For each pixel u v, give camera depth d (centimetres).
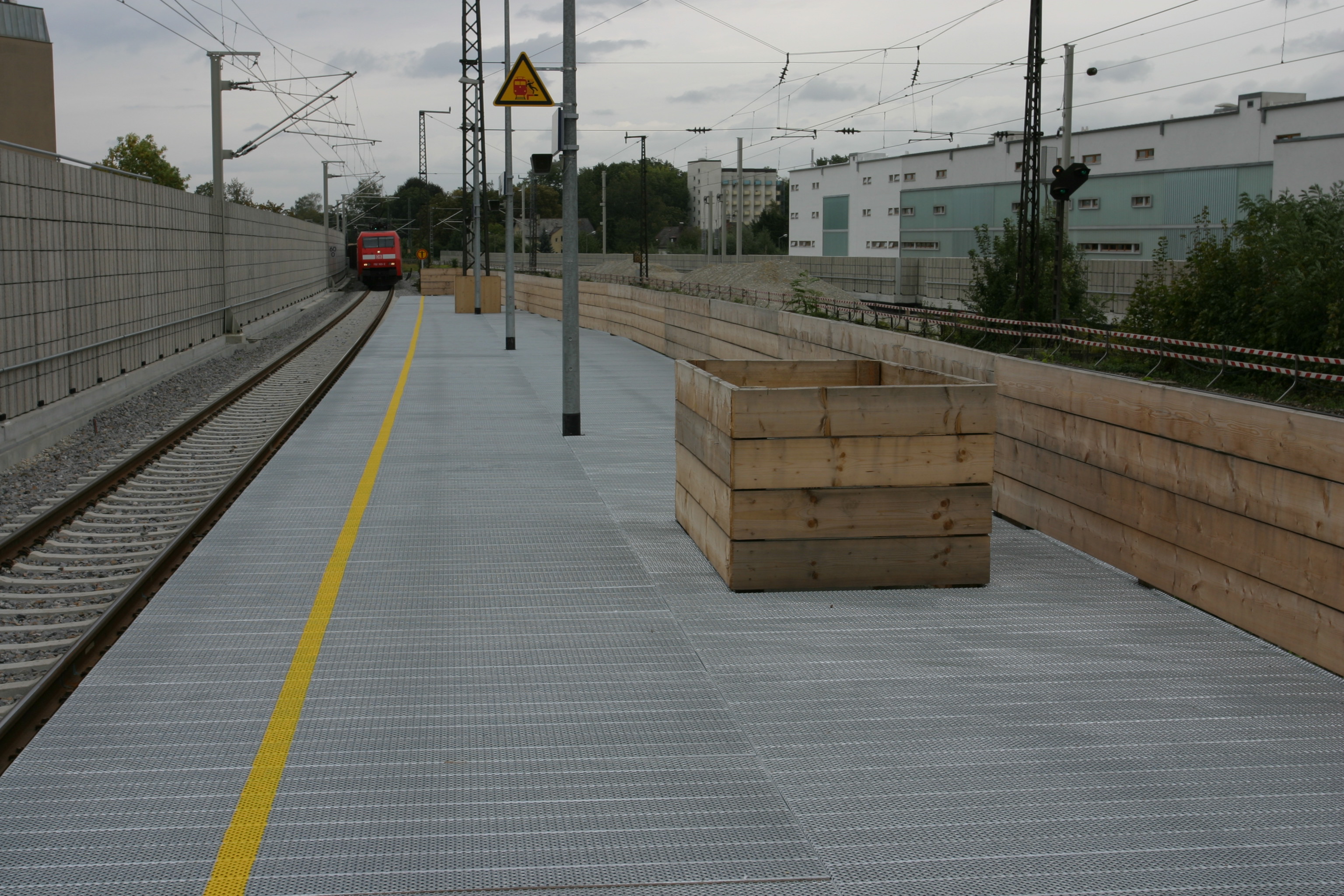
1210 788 418
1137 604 644
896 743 457
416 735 463
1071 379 764
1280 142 3819
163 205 2194
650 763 438
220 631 591
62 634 660
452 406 1499
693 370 772
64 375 1555
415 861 364
